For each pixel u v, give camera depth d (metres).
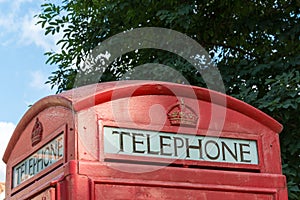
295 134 5.89
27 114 2.94
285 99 5.77
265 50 7.43
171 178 2.61
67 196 2.42
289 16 7.05
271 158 2.92
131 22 7.77
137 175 2.55
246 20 7.20
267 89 6.55
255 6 7.40
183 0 7.32
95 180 2.45
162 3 7.42
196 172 2.67
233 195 2.73
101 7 8.02
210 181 2.70
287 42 6.95
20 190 2.92
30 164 2.86
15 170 3.05
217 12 7.57
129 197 2.50
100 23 8.02
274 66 6.44
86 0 8.38
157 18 7.60
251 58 7.54
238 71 6.70
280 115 5.93
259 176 2.84
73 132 2.49
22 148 3.00
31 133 2.89
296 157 5.92
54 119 2.67
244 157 2.84
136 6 7.60
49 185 2.47
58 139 2.60
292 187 5.32
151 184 2.56
